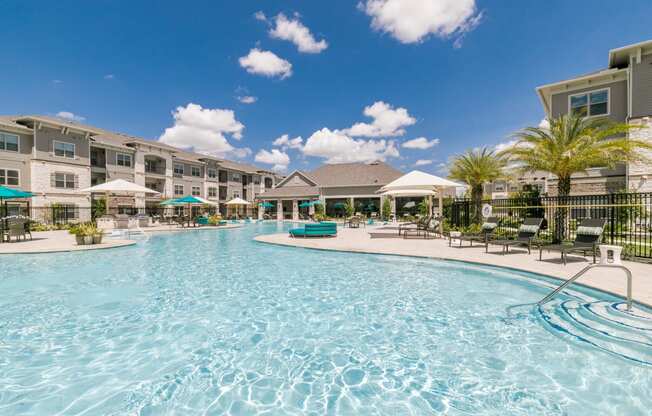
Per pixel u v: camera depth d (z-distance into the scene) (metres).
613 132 12.04
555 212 11.44
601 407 2.94
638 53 16.34
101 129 38.75
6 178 25.72
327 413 2.89
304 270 9.05
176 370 3.66
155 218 33.00
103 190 20.02
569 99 18.98
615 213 12.80
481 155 19.09
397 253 10.75
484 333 4.59
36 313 5.53
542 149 12.43
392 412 2.90
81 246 13.26
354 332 4.71
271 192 44.31
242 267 9.56
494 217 12.46
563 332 4.56
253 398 3.13
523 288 6.93
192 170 45.16
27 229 16.23
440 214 17.19
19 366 3.72
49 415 2.85
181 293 6.80
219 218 30.67
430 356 3.96
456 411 2.91
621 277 6.57
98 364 3.78
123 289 7.12
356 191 38.97
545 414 2.85
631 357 3.80
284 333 4.70
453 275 8.27
